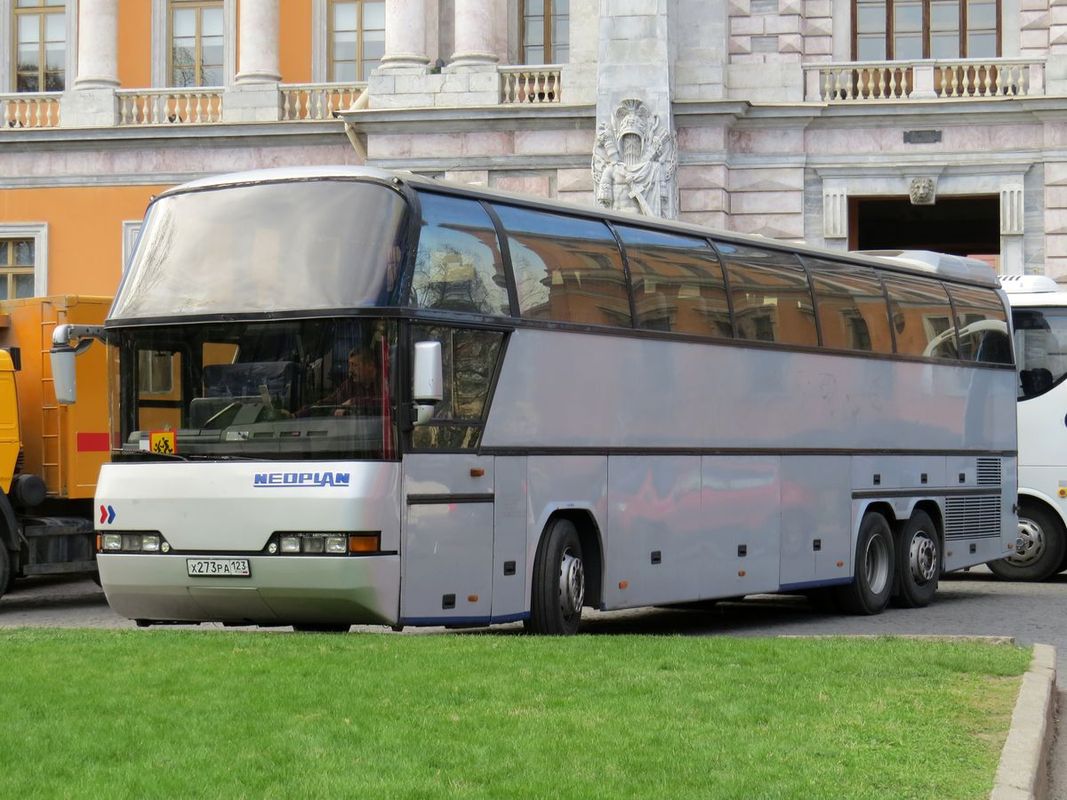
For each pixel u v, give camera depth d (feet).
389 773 28.58
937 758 31.73
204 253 52.31
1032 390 92.89
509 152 133.49
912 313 76.33
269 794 26.78
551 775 28.71
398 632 61.98
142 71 155.22
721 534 63.26
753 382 65.26
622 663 42.34
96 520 52.85
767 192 132.98
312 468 49.24
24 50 158.30
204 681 37.88
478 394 52.13
